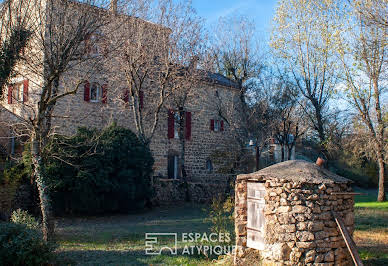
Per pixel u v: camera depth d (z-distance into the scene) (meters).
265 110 23.98
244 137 25.36
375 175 34.84
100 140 16.27
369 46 14.97
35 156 9.62
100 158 16.14
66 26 10.26
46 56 9.73
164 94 20.70
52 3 10.01
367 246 9.28
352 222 7.48
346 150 25.28
